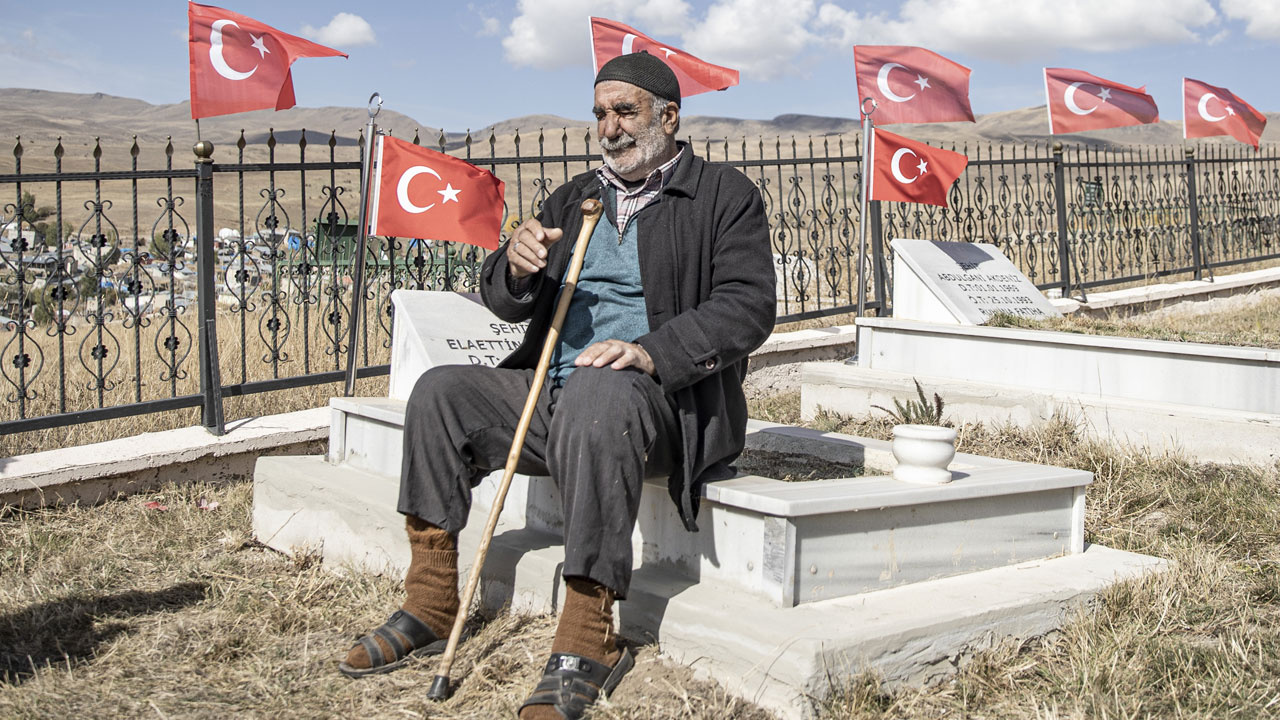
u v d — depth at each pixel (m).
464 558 3.59
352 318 5.99
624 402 2.83
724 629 2.84
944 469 3.30
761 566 2.98
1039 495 3.54
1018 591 3.19
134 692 3.04
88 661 3.30
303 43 5.85
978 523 3.37
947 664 2.93
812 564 2.96
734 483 3.17
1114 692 2.84
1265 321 10.12
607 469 2.81
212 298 5.67
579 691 2.73
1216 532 4.19
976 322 6.88
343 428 4.60
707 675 2.87
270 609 3.66
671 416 3.02
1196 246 12.40
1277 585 3.61
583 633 2.81
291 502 4.42
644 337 2.98
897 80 8.24
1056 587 3.25
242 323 5.92
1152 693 2.89
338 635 3.46
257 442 5.65
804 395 7.07
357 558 4.04
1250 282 12.56
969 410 6.19
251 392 5.90
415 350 4.89
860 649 2.74
